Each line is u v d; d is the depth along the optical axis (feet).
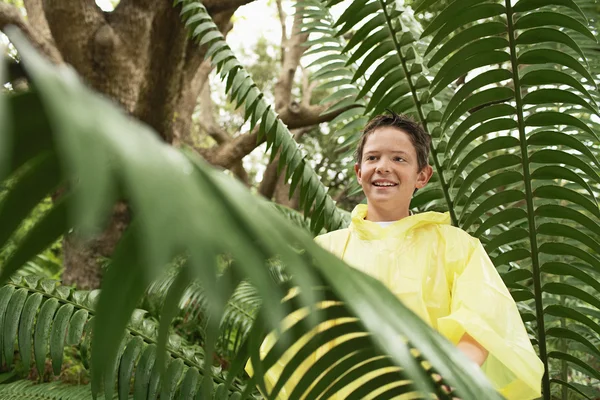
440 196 6.67
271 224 0.84
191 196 0.64
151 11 13.46
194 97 20.10
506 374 4.27
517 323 4.08
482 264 4.60
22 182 0.91
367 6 5.88
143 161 0.60
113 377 4.42
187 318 9.00
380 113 6.48
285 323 2.22
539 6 4.82
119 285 1.00
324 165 30.58
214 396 5.24
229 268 1.25
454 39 5.00
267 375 4.24
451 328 3.97
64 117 0.55
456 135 5.43
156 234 0.56
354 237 5.20
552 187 5.34
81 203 0.50
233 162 17.99
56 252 17.52
